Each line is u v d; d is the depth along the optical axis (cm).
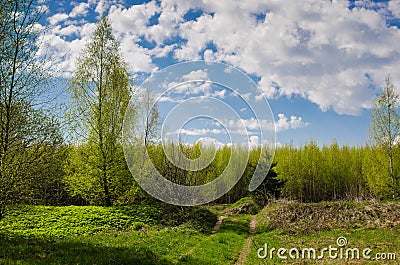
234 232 2352
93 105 2723
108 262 1156
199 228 2355
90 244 1487
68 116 1866
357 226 2100
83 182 2661
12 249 1220
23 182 1448
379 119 3164
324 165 4775
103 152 2695
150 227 2209
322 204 2644
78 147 2692
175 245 1659
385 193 3262
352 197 3553
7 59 1406
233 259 1484
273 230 2292
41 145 1464
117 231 2012
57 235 1781
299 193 4694
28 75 1470
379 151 3309
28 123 1423
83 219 2158
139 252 1379
